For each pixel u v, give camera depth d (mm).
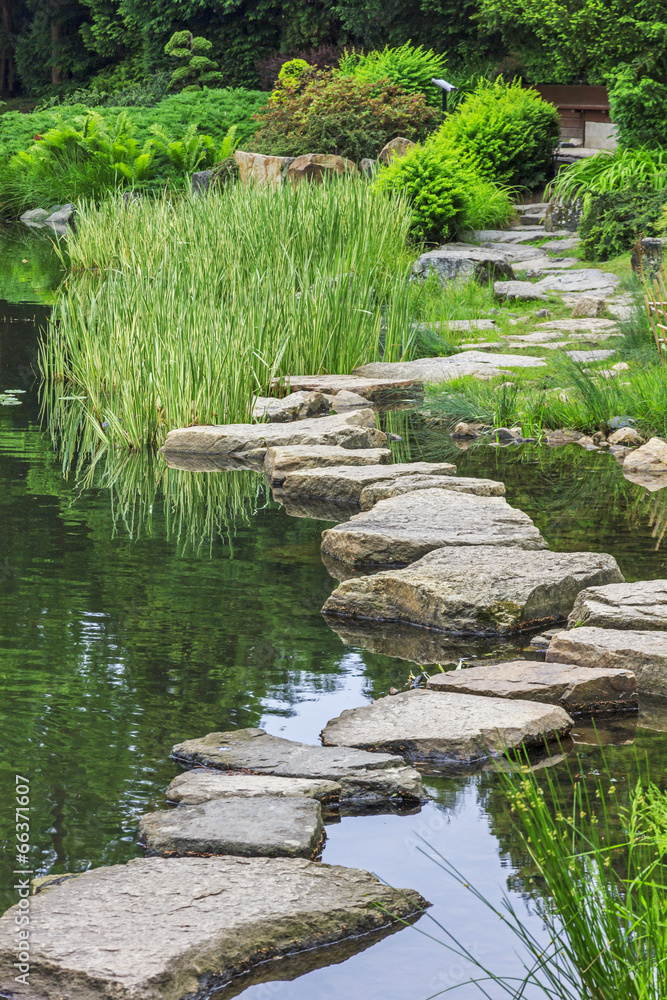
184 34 33438
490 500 6859
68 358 11844
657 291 10984
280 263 12867
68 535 6668
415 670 4785
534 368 10797
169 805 3619
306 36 32156
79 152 27859
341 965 2844
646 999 2309
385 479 7555
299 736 4137
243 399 9516
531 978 2775
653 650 4633
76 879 3109
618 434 9000
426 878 3217
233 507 7359
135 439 9133
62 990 2650
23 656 4836
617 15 16750
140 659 4832
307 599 5648
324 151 21266
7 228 25625
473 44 26391
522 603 5293
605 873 3092
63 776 3805
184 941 2789
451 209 17031
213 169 23562
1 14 47938
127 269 12984
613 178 16359
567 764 3949
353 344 11344
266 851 3283
